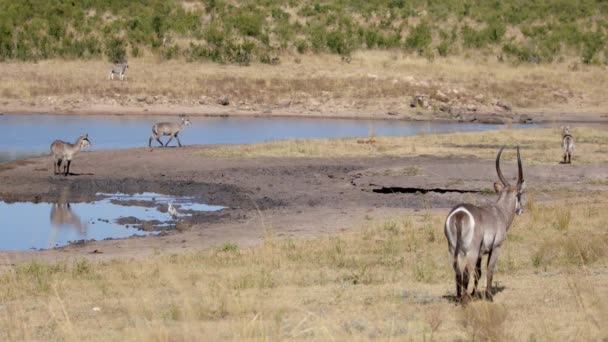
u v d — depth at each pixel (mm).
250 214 57031
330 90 134250
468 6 197750
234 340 24266
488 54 163625
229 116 121250
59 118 114000
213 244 48000
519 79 146625
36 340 26250
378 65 149750
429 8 193500
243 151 82500
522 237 45312
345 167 73938
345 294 31875
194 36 162375
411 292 31812
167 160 78375
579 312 27375
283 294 32188
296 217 55750
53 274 39062
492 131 97875
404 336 24844
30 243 49344
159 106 124188
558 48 166875
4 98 122188
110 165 75938
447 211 56656
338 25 174750
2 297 33938
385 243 44812
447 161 75875
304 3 194500
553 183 65438
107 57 147375
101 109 120938
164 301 31406
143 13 174375
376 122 119188
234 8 184125
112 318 29156
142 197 63125
